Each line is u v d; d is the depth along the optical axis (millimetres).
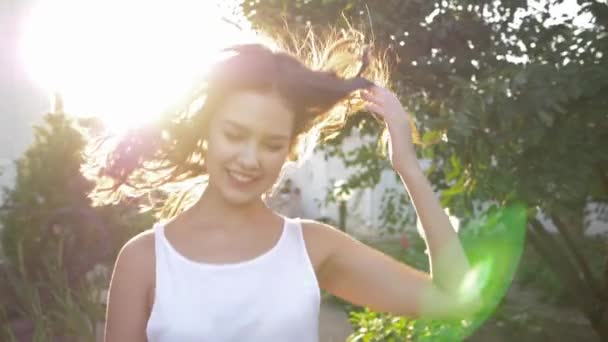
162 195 2242
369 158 5891
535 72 3219
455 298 1588
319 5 4199
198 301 1506
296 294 1545
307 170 14688
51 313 4430
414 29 4043
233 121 1511
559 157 3426
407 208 7348
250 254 1563
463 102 3328
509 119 3195
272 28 4164
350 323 6547
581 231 6227
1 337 4156
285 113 1525
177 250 1562
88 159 1831
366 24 3990
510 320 5820
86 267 4734
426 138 3367
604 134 3455
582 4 3971
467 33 4094
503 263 3559
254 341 1510
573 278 5152
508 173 3432
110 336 1558
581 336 5883
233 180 1521
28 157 5098
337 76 1659
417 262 7051
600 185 4027
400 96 4152
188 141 1685
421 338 3965
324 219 10906
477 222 3607
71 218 4758
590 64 3506
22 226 4820
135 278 1549
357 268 1641
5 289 4434
